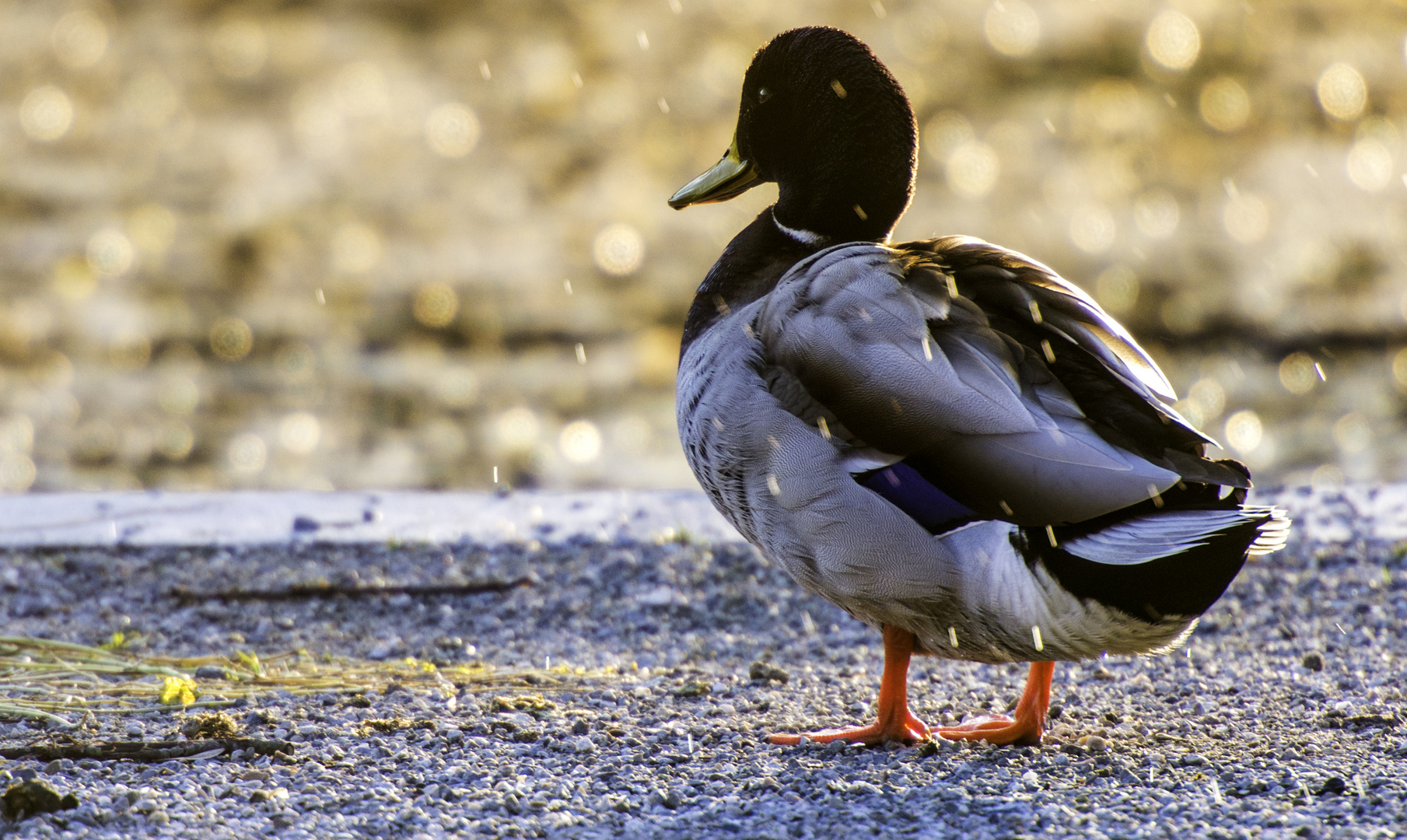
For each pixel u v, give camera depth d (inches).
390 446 670.5
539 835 213.6
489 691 301.9
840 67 288.2
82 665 315.9
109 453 660.1
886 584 244.8
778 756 254.8
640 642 352.5
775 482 250.2
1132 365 241.1
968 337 238.2
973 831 210.5
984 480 230.5
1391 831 206.4
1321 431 685.9
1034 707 265.0
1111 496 221.8
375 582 386.3
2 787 231.0
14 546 405.4
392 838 212.8
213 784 235.0
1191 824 211.3
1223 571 225.5
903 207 296.4
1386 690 294.2
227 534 419.2
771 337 252.8
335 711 283.0
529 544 416.2
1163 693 298.7
